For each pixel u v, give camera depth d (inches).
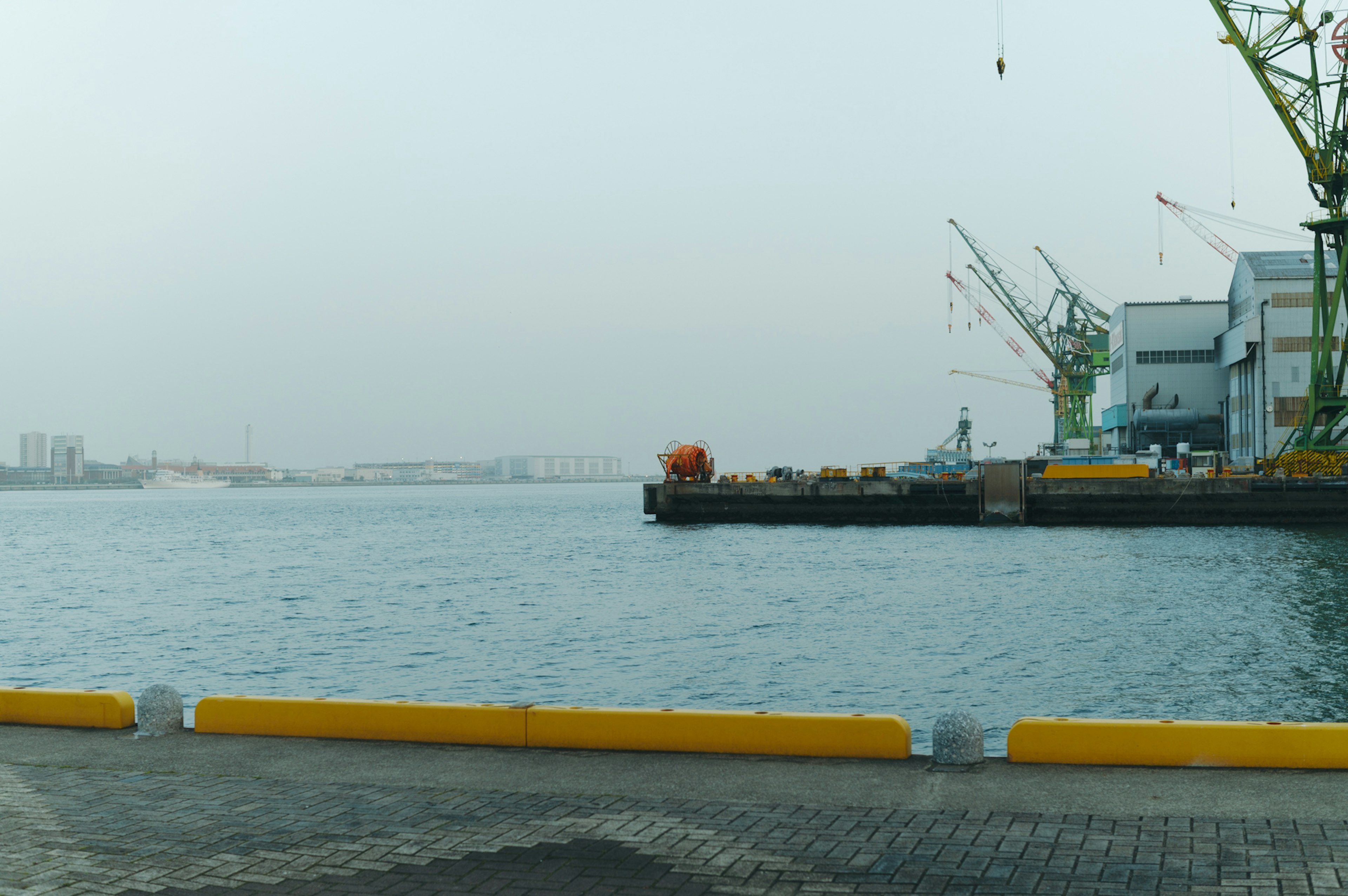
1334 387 3703.3
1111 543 3120.1
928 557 2864.2
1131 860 359.3
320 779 486.9
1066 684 1205.7
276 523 6190.9
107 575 2864.2
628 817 421.7
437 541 4185.5
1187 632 1546.5
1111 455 4409.5
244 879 358.9
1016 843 380.2
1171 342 5103.3
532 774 488.1
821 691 1210.0
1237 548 2864.2
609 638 1636.3
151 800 454.9
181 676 1401.3
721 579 2481.5
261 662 1486.2
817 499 4153.5
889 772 481.1
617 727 534.6
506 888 347.9
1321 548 2827.3
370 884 352.8
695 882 349.7
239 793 464.4
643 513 6811.0
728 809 431.2
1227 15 3341.5
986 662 1350.9
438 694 1258.0
